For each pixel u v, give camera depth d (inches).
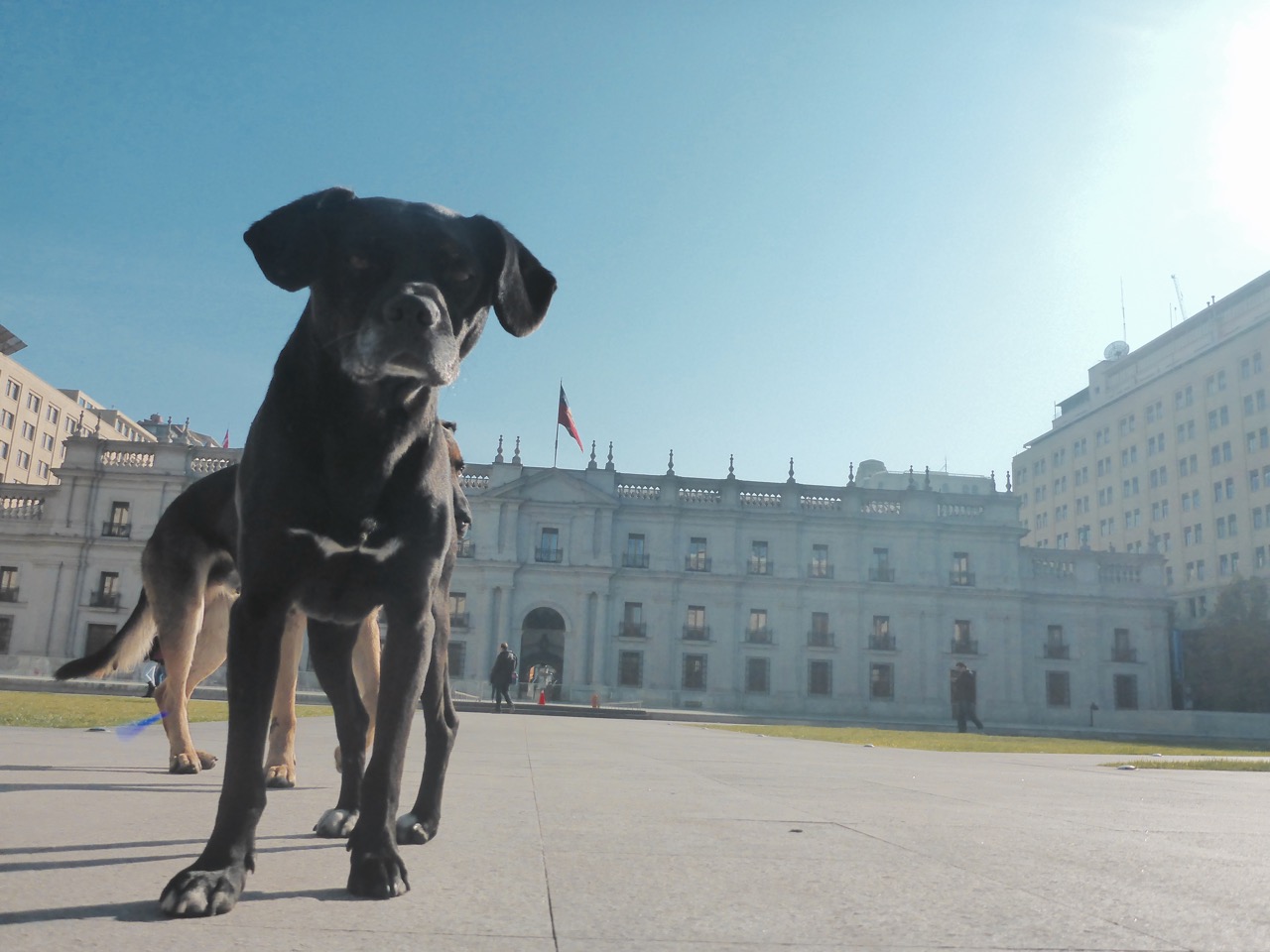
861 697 2167.8
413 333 101.5
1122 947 80.0
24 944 72.4
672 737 576.4
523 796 192.9
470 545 2135.8
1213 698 2309.3
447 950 74.8
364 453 106.7
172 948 72.5
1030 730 1556.3
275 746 199.5
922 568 2230.6
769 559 2217.0
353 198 113.3
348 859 115.8
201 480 203.9
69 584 2091.5
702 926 84.5
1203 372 3038.9
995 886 106.2
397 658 107.5
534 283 126.6
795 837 143.0
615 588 2165.4
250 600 105.3
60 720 406.9
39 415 3250.5
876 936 82.0
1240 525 2849.4
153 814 145.5
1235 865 126.2
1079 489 3641.7
